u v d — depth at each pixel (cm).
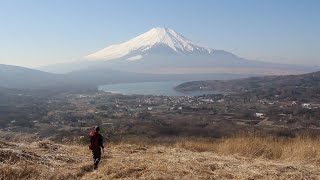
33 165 1277
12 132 4894
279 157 1672
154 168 1246
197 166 1296
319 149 1619
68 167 1327
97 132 1343
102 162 1387
